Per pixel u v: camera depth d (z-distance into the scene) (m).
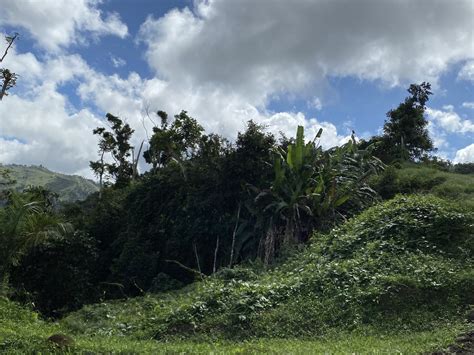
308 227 20.77
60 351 7.56
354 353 7.12
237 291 11.73
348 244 14.39
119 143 46.31
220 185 24.06
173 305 12.35
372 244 13.29
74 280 23.59
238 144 23.88
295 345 8.17
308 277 12.17
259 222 21.53
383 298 10.22
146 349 7.62
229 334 9.95
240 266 18.47
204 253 24.17
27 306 14.77
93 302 23.88
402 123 37.19
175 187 27.34
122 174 45.62
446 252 12.59
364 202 22.03
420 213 14.34
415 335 8.52
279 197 20.69
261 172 23.20
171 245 24.39
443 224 13.52
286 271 15.31
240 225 22.77
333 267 12.20
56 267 23.41
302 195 20.30
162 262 25.22
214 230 23.67
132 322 11.77
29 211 17.08
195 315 10.91
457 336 7.77
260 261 18.36
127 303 15.09
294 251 18.05
